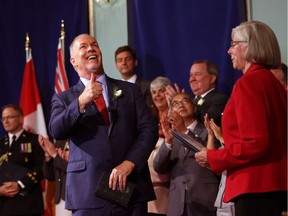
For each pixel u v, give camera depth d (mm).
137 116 3334
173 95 4617
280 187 2688
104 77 3393
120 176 3105
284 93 2834
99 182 3111
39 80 6098
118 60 5379
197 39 5418
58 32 6039
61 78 5805
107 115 3254
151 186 3281
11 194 5078
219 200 3561
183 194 4109
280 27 5137
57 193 5000
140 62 5648
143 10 5645
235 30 2957
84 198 3135
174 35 5523
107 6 5934
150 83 5316
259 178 2693
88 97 3039
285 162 2729
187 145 3408
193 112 4285
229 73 5219
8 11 6223
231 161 2721
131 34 5703
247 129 2676
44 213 5266
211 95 4723
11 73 6191
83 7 5969
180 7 5500
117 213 3129
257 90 2732
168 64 5531
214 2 5359
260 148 2646
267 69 2877
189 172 4129
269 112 2727
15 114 5410
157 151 4523
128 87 3398
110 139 3209
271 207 2699
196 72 4812
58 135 3158
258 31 2879
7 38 6219
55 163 4961
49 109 6062
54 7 6074
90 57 3352
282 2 5137
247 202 2711
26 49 6090
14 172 5145
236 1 5250
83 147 3199
